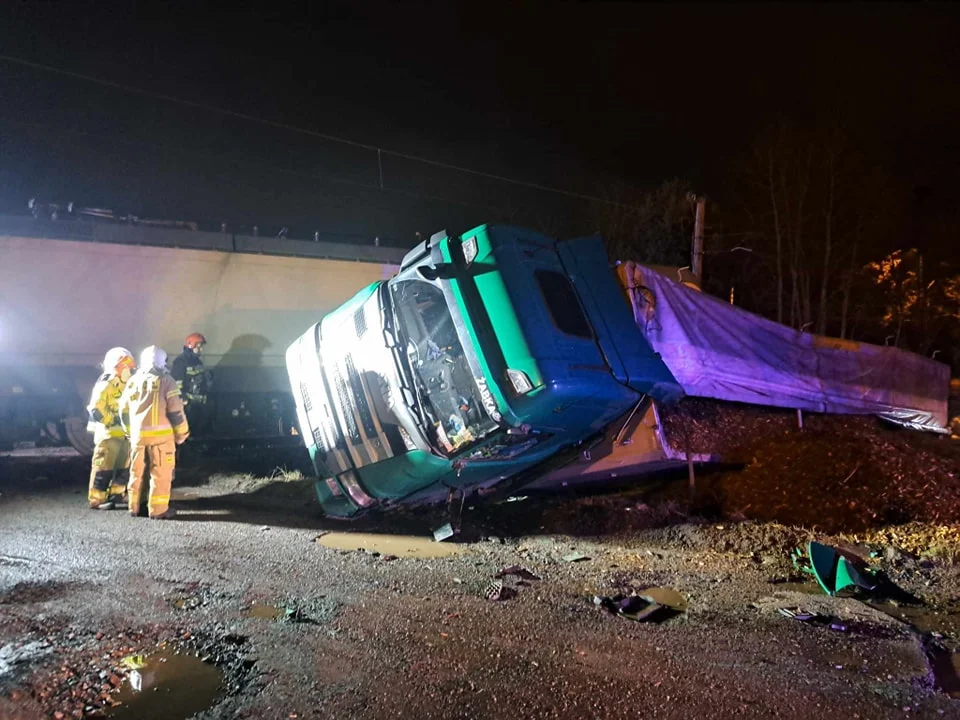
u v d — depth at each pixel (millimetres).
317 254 15180
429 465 6301
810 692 3350
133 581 5062
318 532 6750
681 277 10469
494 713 3168
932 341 24266
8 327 11812
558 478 7371
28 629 4117
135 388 7406
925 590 4957
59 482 9594
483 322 5617
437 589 4906
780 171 22000
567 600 4668
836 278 23188
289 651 3836
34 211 12648
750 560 5641
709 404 8211
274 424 14547
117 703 3268
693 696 3309
